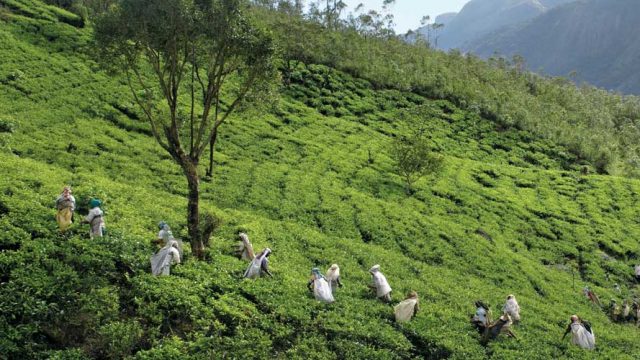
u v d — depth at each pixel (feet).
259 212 133.18
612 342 102.17
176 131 84.79
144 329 65.82
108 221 91.76
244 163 168.35
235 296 76.79
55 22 239.71
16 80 177.99
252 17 86.48
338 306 82.84
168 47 81.51
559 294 126.62
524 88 396.98
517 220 173.27
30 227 77.82
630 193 212.02
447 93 321.32
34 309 61.72
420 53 385.70
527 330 96.43
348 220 138.62
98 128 165.68
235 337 67.82
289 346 70.95
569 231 172.04
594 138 295.48
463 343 82.23
